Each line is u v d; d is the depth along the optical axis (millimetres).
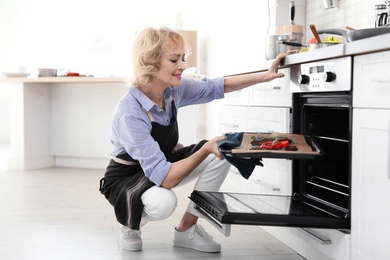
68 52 8703
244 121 3189
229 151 2090
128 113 2314
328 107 2262
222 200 2297
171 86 2547
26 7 8859
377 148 1812
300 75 2332
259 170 2936
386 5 2574
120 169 2518
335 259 2064
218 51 5461
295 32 3262
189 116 5125
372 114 1838
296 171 2520
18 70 5605
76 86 5625
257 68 2811
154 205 2303
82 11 8516
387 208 1759
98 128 5582
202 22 6281
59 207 3639
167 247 2648
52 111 5746
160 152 2324
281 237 2762
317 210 2184
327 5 3240
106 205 3713
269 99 2797
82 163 5707
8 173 5262
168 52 2295
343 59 2023
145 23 8086
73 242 2734
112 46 8305
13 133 5480
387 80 1738
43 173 5273
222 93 2686
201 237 2582
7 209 3561
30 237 2832
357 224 1939
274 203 2312
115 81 5219
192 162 2258
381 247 1795
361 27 3002
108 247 2641
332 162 2531
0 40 8984
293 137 2285
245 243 2734
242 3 4523
